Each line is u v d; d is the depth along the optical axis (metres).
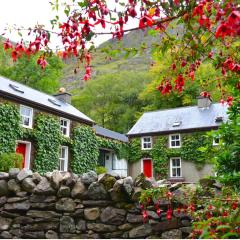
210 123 22.25
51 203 4.41
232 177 3.07
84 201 4.30
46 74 31.28
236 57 2.62
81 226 4.20
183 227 3.79
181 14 2.08
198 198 3.71
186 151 22.75
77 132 20.14
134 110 41.69
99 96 43.66
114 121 43.00
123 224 4.07
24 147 16.55
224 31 1.43
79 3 2.12
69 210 4.30
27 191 4.57
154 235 3.90
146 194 3.37
